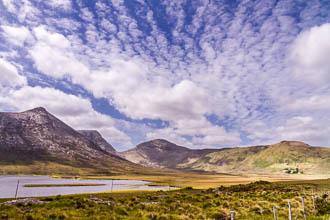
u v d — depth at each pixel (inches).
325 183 3464.6
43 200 1333.7
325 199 1237.1
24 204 1097.4
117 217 813.9
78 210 941.8
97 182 5231.3
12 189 3164.4
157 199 1530.5
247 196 1674.5
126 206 1118.4
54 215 788.0
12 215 773.3
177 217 840.9
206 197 1652.3
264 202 1221.1
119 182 5339.6
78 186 3924.7
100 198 1504.7
